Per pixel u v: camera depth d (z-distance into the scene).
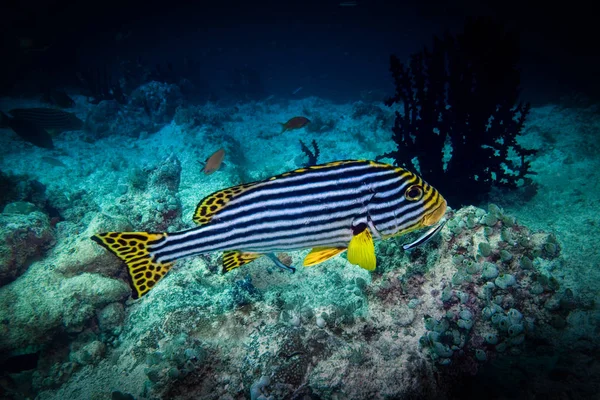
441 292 0.62
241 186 0.45
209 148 1.92
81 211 1.33
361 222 0.43
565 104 2.26
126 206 1.13
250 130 2.51
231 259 0.49
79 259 0.89
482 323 0.59
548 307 0.57
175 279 0.84
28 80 3.40
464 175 1.14
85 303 0.85
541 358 0.54
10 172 1.41
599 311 0.55
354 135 2.10
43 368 0.83
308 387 0.56
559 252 0.63
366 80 5.52
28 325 0.82
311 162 1.70
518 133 1.16
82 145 2.23
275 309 0.67
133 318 0.81
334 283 0.73
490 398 0.54
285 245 0.46
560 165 1.42
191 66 4.10
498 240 0.63
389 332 0.62
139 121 2.63
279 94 4.84
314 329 0.61
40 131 1.89
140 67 3.93
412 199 0.42
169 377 0.60
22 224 0.99
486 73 1.03
